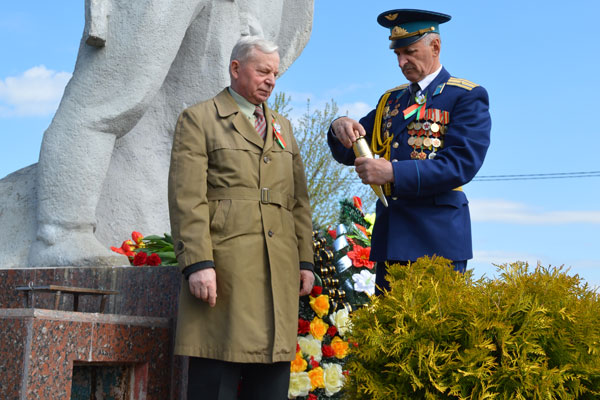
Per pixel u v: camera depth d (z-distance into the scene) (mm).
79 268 4137
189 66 5469
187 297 2959
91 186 4637
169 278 3693
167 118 5574
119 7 4750
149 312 3754
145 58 4738
